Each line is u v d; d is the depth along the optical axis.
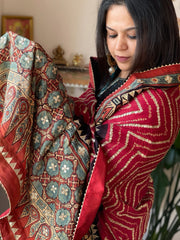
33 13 3.23
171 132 1.08
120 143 1.06
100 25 1.10
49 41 3.26
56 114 1.08
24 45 1.07
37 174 1.11
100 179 1.04
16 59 1.08
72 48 3.23
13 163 1.07
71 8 3.15
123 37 1.02
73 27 3.19
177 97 1.10
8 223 1.15
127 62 1.07
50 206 1.12
